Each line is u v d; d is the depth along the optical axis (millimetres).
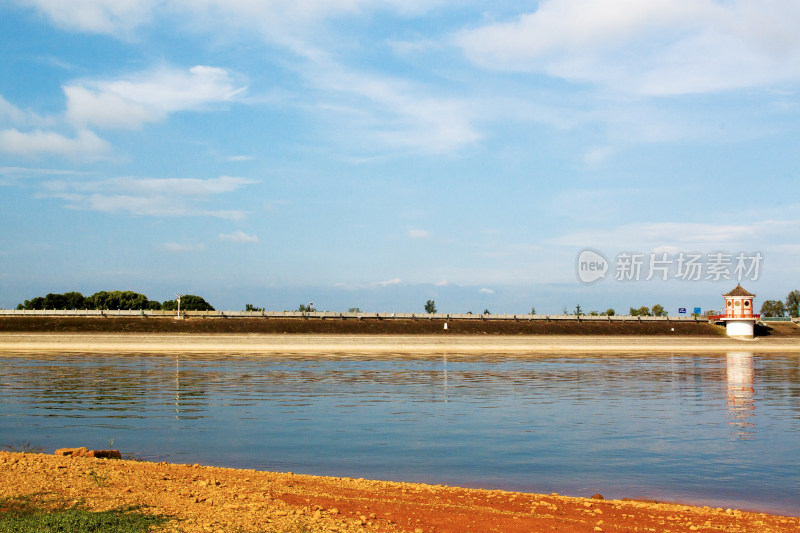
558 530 14000
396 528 13445
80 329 110312
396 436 30297
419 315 135500
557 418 36656
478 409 40250
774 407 42312
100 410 38344
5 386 50750
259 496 15414
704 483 21547
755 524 15414
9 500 13789
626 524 14922
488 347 115375
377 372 67250
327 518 13711
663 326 140875
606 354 103812
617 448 27828
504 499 17141
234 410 38938
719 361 88312
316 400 44156
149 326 114062
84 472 16812
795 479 22234
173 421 34406
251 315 127438
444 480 21438
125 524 12359
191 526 12523
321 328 121188
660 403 43969
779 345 129625
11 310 117625
